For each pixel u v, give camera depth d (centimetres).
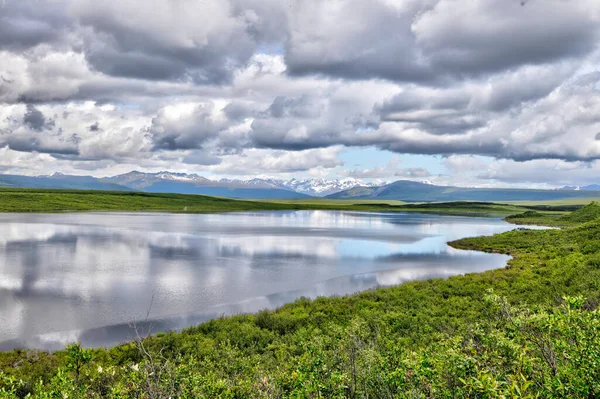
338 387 854
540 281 3591
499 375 638
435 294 3441
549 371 711
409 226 13912
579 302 734
